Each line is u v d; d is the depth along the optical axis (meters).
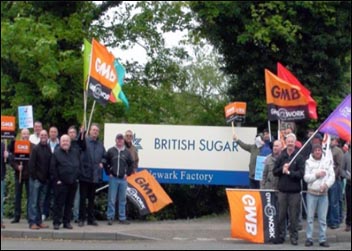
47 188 16.83
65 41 23.84
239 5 23.09
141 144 19.84
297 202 15.42
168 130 19.84
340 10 22.95
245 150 19.27
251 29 22.78
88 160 16.83
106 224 17.72
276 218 15.54
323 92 23.28
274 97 18.45
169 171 19.80
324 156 15.38
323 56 22.95
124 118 23.80
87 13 24.25
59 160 15.99
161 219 19.73
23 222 17.70
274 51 23.09
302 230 17.34
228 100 25.59
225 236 16.36
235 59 24.05
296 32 22.89
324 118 23.00
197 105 27.39
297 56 23.23
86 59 18.30
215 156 19.78
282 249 14.53
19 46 21.91
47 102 23.39
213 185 20.30
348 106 16.53
